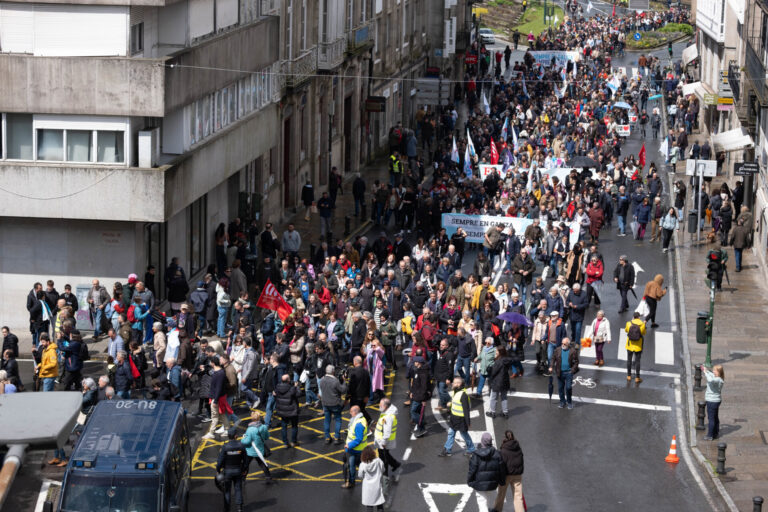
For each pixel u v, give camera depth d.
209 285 50.59
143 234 50.50
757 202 67.81
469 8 146.12
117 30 47.75
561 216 67.38
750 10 74.88
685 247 69.25
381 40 101.00
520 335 46.97
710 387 39.25
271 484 34.50
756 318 55.59
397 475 35.53
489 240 63.97
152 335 47.88
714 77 102.00
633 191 77.12
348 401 42.53
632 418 41.75
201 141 53.88
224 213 62.81
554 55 142.75
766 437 39.91
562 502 33.69
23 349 47.97
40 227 49.91
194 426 39.41
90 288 49.72
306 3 75.38
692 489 35.03
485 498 33.81
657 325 54.19
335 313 45.19
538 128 101.62
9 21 48.03
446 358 41.25
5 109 47.84
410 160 86.62
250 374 41.03
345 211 78.75
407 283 53.19
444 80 106.00
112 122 48.31
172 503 28.12
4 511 31.86
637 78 135.50
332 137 85.19
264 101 64.88
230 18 58.53
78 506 27.06
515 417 41.41
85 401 36.66
